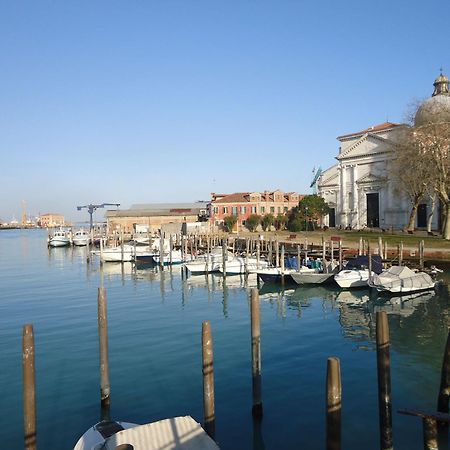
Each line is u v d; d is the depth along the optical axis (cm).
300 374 1490
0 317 2411
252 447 1059
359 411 1218
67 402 1299
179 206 11462
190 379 1454
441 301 2694
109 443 882
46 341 1919
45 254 6975
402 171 5394
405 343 1859
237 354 1709
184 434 907
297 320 2283
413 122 5684
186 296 3052
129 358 1669
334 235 6119
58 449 1058
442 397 1066
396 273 2925
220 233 8281
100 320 1264
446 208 5000
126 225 10250
